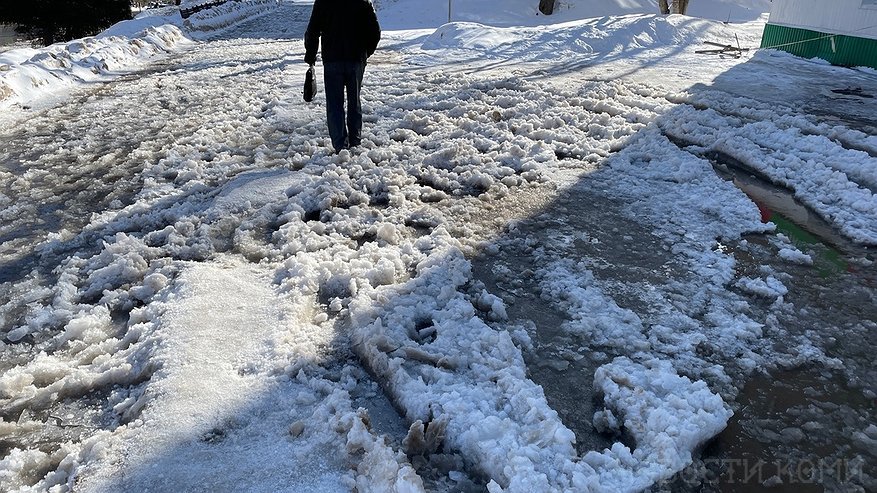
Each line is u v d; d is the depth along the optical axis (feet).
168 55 45.73
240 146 21.68
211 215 15.38
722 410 8.73
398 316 10.82
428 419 8.57
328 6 18.80
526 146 21.09
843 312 11.62
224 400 8.83
